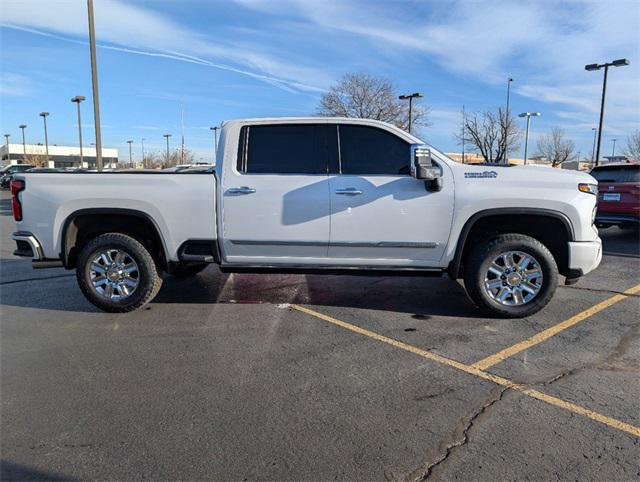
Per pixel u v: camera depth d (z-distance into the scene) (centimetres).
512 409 310
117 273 509
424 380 353
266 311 523
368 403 320
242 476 246
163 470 252
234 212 484
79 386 347
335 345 423
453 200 466
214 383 350
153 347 421
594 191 469
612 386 342
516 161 5578
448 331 456
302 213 478
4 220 1628
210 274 711
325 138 484
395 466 254
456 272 479
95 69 1642
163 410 312
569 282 490
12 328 473
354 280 668
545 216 470
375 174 475
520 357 394
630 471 249
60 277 710
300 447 271
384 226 474
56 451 268
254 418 301
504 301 483
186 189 488
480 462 257
